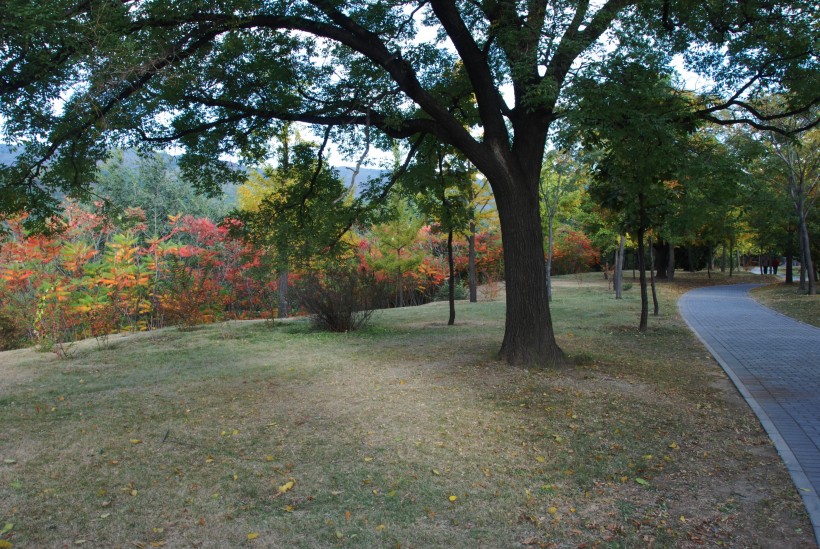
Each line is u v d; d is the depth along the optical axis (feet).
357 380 26.04
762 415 19.76
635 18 28.19
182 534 11.57
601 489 13.87
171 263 58.70
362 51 26.68
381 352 34.24
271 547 11.03
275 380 26.55
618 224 47.91
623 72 25.14
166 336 44.37
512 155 27.99
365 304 48.73
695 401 22.03
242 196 64.85
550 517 12.39
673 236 66.64
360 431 18.19
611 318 51.31
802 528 11.39
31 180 28.30
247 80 32.53
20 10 17.10
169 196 133.90
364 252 82.58
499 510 12.73
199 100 31.04
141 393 24.30
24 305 55.11
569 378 25.12
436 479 14.42
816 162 76.02
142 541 11.25
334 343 38.93
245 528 11.81
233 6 24.43
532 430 18.20
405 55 34.04
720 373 27.53
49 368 31.53
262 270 36.76
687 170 31.19
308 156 37.22
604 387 23.63
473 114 38.29
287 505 12.95
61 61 20.83
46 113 24.49
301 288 48.52
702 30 29.66
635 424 18.86
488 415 19.74
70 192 30.86
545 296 28.60
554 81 23.88
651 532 11.57
